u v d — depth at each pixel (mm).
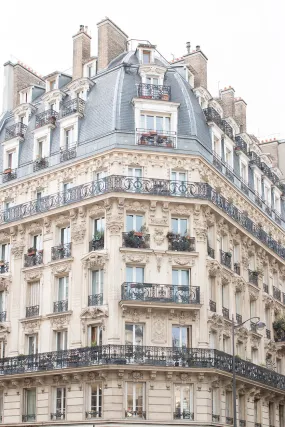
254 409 46750
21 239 46469
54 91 48500
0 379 43312
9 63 55031
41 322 43750
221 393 41875
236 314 46469
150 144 43781
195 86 50594
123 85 45781
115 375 39188
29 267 45281
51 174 46188
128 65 46938
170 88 45875
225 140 49281
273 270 54844
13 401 43156
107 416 38688
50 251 44688
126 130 43875
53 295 43719
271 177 57844
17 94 53906
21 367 43000
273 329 52562
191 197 43062
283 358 53812
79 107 46250
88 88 47406
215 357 40906
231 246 47125
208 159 45781
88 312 41344
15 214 47000
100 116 45250
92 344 41281
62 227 45125
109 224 41969
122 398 39031
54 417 41312
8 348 44875
